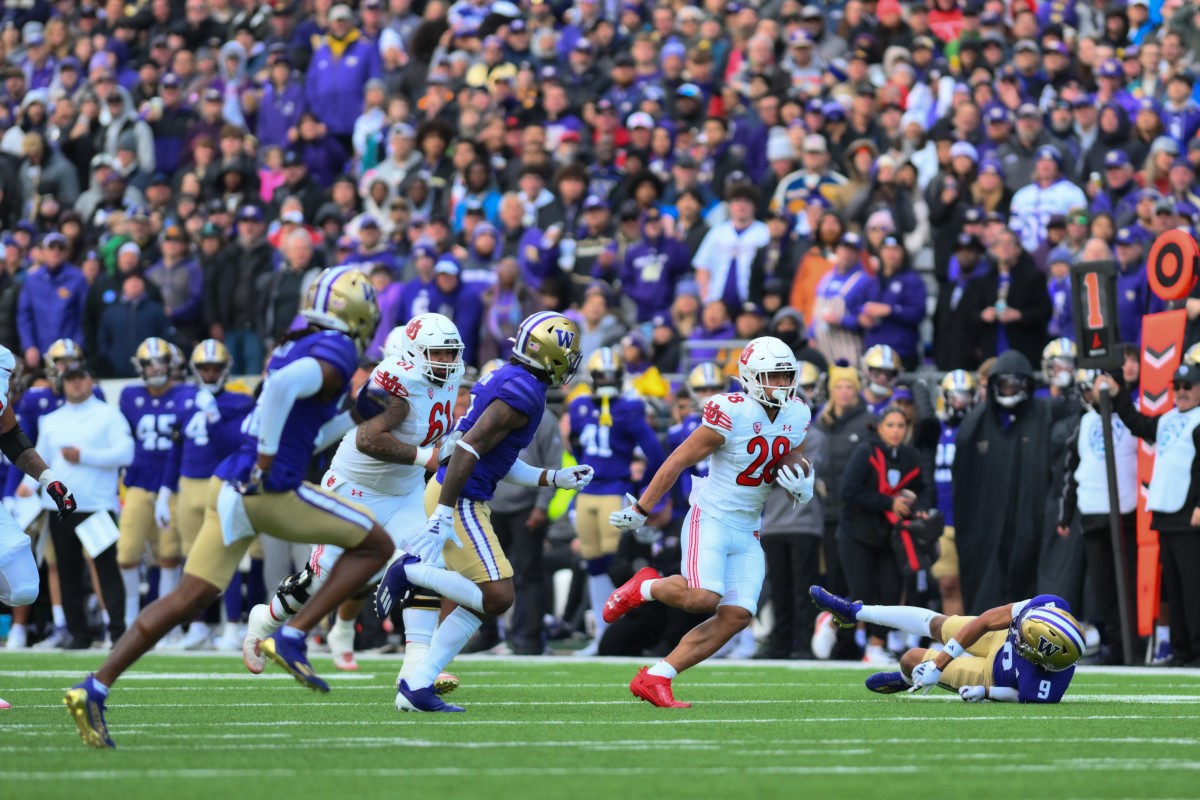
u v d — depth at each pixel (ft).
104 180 231.09
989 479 145.59
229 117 242.99
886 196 174.19
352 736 72.38
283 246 202.08
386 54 236.84
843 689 105.70
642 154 193.06
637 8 231.50
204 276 200.54
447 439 87.56
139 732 73.92
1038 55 195.93
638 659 147.64
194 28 259.39
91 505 161.48
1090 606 143.54
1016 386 143.74
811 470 89.15
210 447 158.92
